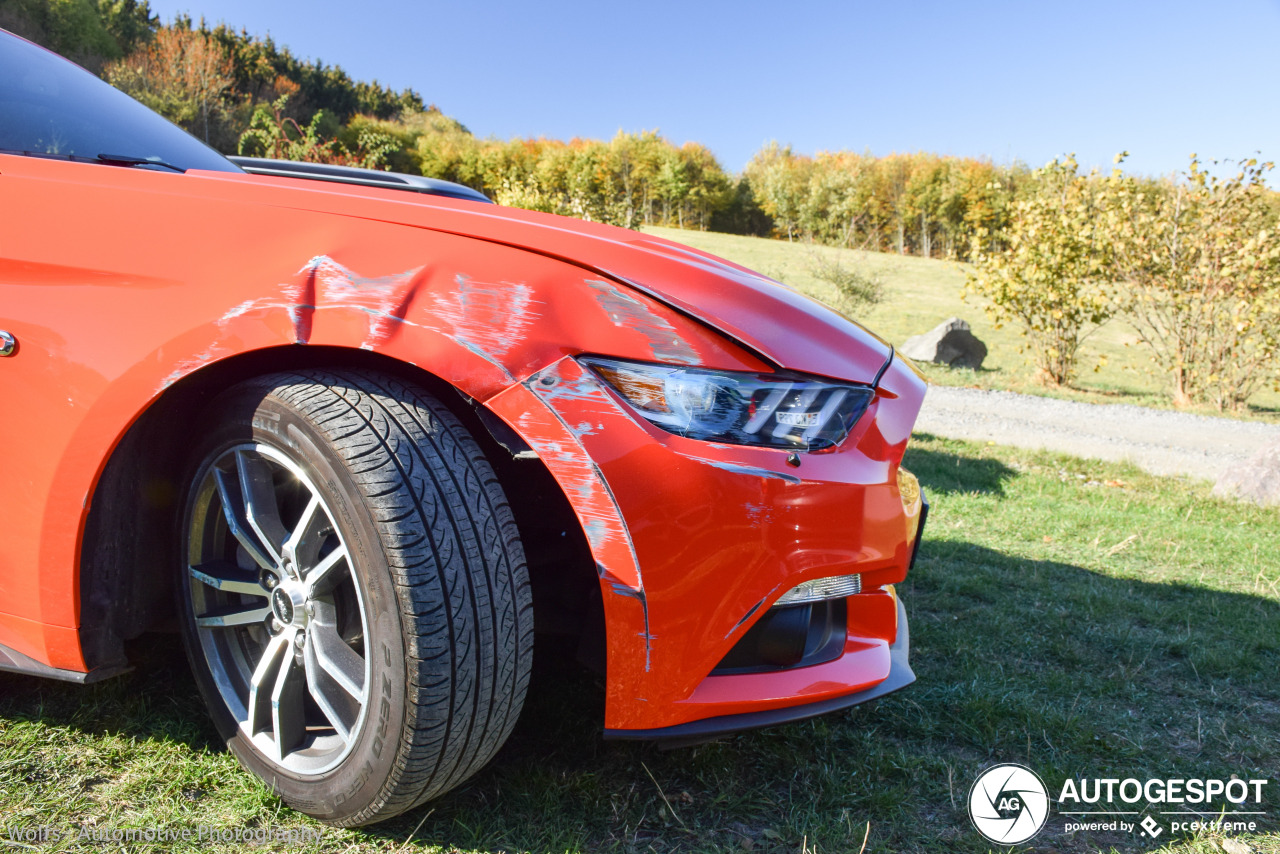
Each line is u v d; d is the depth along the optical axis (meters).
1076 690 2.26
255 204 1.46
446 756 1.27
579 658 1.47
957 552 3.54
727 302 1.42
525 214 1.71
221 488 1.43
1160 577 3.47
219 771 1.50
